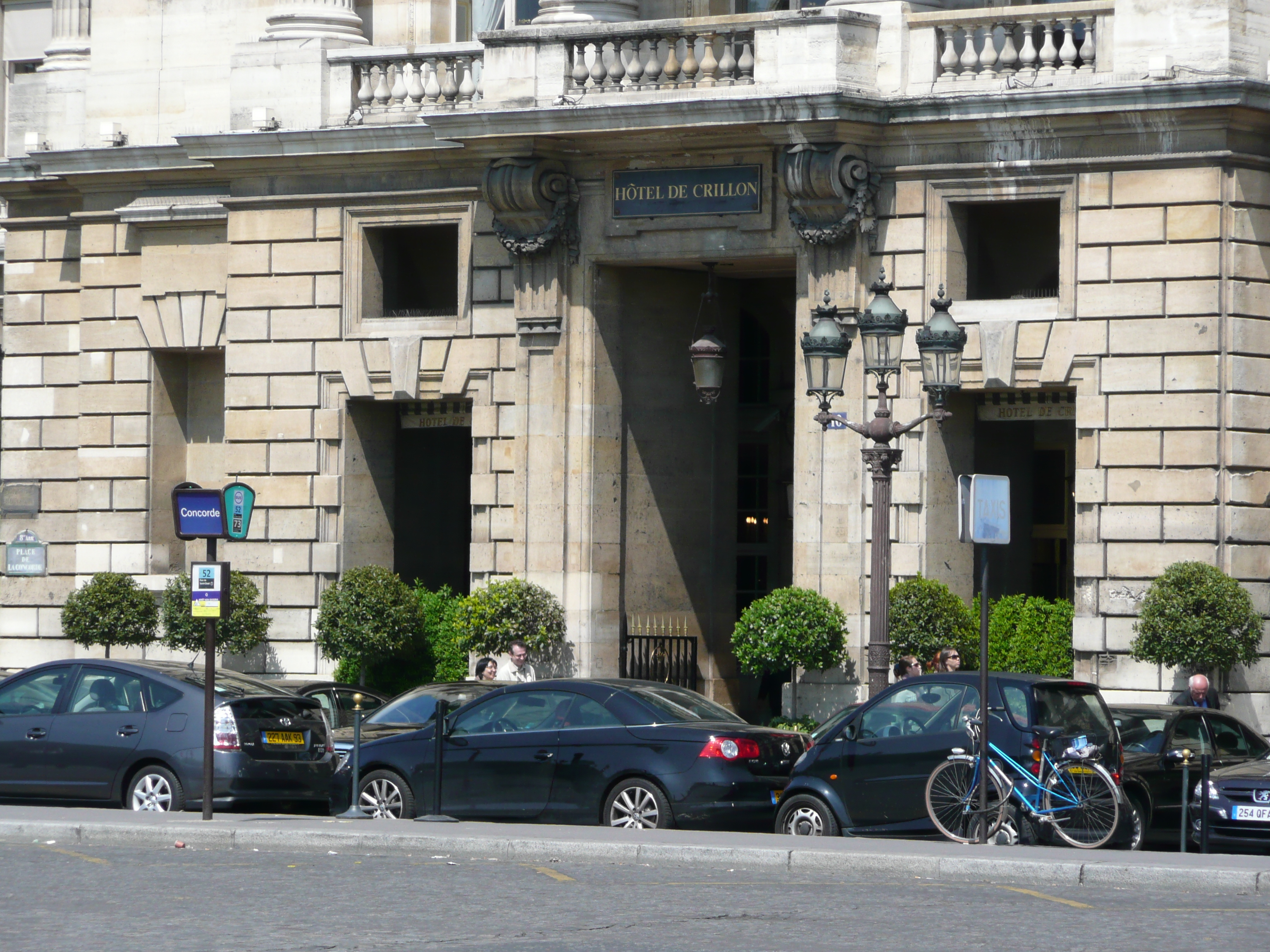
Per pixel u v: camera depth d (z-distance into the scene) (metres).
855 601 41.56
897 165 41.47
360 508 47.31
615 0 45.03
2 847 28.08
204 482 51.00
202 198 49.50
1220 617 37.62
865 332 33.28
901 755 29.22
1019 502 42.88
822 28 41.09
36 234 52.72
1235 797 30.09
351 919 21.95
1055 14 40.34
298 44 47.19
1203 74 38.69
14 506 52.75
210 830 28.52
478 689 36.09
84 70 52.22
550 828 29.23
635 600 45.25
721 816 29.78
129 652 50.12
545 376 44.53
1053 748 28.52
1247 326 39.03
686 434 46.25
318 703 33.16
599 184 44.16
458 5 48.28
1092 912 22.78
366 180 46.66
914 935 21.03
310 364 47.22
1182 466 39.06
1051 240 41.41
